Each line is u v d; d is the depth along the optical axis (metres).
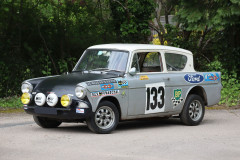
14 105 16.41
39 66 18.88
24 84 11.23
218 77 13.45
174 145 9.34
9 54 18.31
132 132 11.12
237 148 9.11
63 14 19.75
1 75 17.97
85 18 20.17
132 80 11.17
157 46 12.18
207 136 10.59
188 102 12.45
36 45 18.95
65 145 9.14
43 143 9.34
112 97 10.88
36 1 19.12
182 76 12.38
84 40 20.03
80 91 10.25
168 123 13.10
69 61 19.84
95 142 9.55
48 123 11.63
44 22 19.20
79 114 10.29
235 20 18.66
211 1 18.84
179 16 19.45
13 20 18.58
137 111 11.28
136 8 20.19
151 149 8.88
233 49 20.95
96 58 11.76
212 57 22.27
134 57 11.42
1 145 9.08
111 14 20.55
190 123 12.51
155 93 11.66
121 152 8.52
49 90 10.67
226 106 17.56
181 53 12.65
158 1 24.03
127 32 20.22
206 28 20.72
